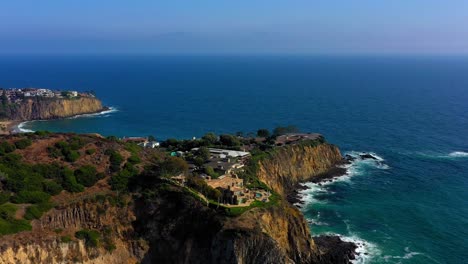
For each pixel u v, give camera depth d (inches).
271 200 4104.3
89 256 3506.4
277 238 3878.0
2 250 3122.5
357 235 4500.5
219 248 3499.0
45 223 3513.8
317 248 4074.8
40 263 3280.0
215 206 3826.3
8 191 3622.0
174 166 4234.7
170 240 3730.3
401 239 4407.0
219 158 5408.5
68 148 4261.8
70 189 3841.0
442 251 4168.3
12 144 4151.1
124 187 4018.2
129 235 3752.5
